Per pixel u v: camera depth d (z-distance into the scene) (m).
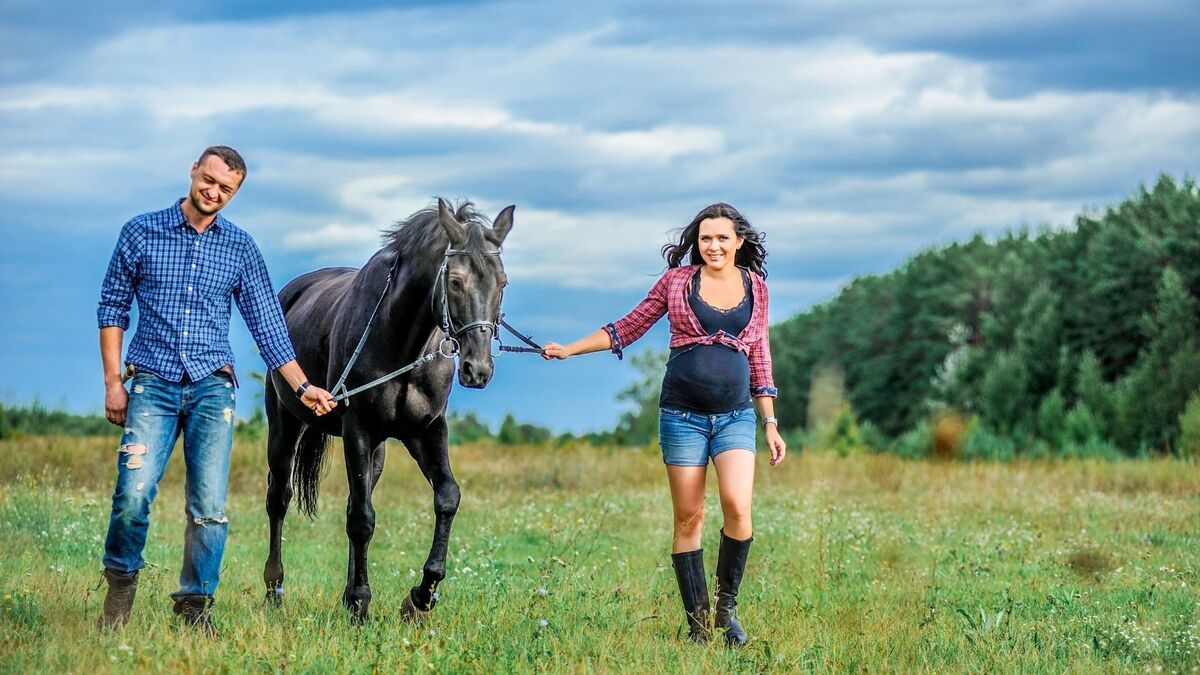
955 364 55.53
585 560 8.91
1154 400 32.56
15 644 5.16
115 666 4.68
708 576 8.27
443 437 6.61
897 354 67.88
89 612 5.91
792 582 7.95
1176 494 16.89
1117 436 32.31
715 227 5.97
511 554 9.88
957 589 7.81
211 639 5.26
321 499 14.15
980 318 56.50
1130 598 7.35
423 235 6.28
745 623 6.41
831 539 10.29
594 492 16.08
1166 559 9.34
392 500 14.45
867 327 70.81
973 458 27.30
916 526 11.99
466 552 9.52
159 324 5.46
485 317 5.88
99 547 8.90
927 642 5.83
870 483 18.25
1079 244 50.38
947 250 68.19
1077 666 5.30
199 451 5.52
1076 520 12.88
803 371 75.25
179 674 4.64
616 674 5.07
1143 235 44.06
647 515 12.73
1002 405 43.56
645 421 42.03
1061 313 46.16
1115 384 40.53
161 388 5.45
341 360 6.64
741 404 5.93
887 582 8.12
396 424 6.47
